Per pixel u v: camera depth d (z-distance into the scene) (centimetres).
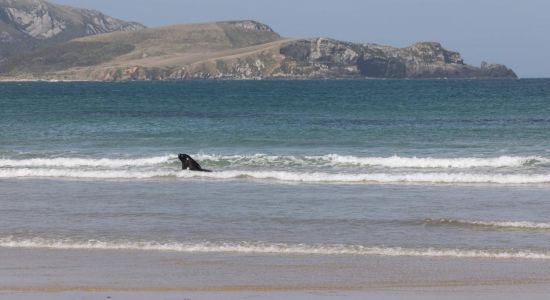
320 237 2402
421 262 2073
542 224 2541
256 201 3072
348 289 1805
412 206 2950
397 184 3538
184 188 3438
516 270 1978
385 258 2119
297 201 3069
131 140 5675
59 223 2623
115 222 2645
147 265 2048
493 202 3041
